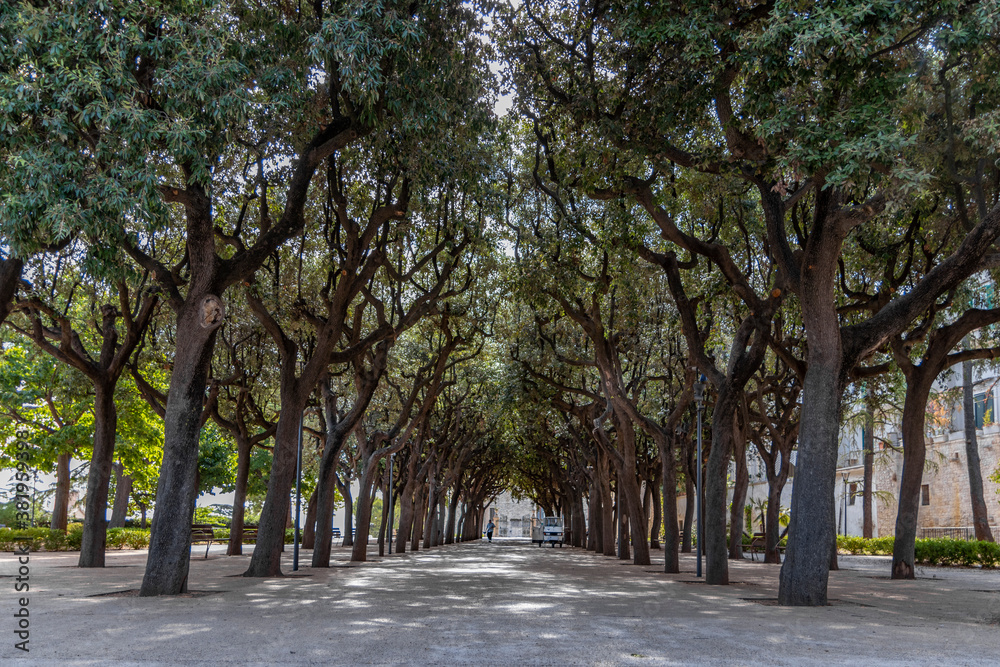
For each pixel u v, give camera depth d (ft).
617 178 52.90
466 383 115.85
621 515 108.27
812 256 45.29
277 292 63.21
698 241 57.16
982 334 80.53
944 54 45.16
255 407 95.66
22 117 35.94
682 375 95.55
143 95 37.99
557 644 27.81
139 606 38.29
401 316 68.03
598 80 50.67
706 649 27.17
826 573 44.32
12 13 34.47
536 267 67.26
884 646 28.71
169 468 44.21
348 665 23.15
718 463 61.62
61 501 111.96
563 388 91.35
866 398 96.22
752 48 35.94
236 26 44.83
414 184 54.95
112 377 68.74
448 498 207.72
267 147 53.72
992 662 25.57
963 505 136.56
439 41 46.37
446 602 42.70
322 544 75.66
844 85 36.04
